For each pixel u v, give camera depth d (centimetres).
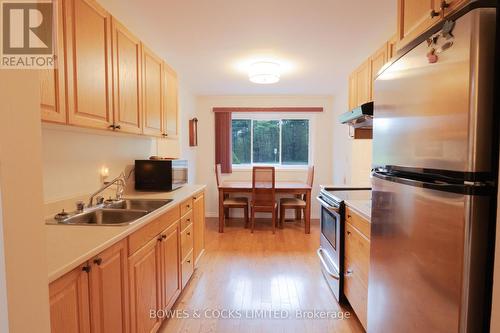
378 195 133
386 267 125
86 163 198
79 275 102
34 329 59
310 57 283
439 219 88
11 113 54
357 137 268
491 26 75
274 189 399
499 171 76
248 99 488
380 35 232
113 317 124
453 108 82
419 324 99
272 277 266
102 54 161
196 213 274
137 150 273
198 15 199
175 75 295
